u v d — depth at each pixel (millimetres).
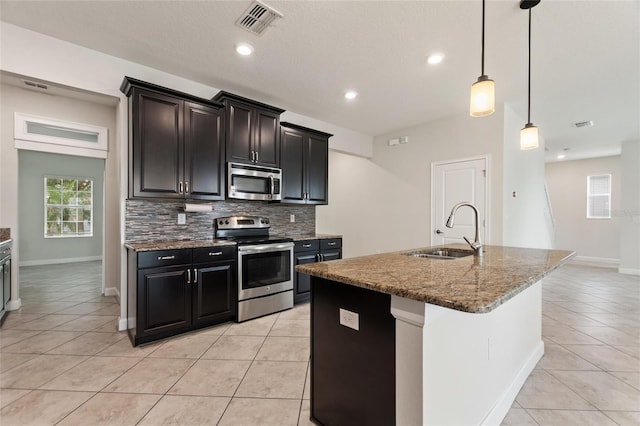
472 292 1047
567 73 3049
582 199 7441
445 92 3537
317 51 2662
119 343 2627
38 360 2320
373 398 1307
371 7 2094
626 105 3947
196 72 3057
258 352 2475
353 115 4359
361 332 1363
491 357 1678
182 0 2047
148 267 2592
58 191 6996
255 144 3465
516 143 4258
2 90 3402
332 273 1391
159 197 2793
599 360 2369
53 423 1626
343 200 5973
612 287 4688
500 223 3904
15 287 3527
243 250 3170
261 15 2193
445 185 4453
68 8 2129
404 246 4965
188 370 2184
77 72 2600
